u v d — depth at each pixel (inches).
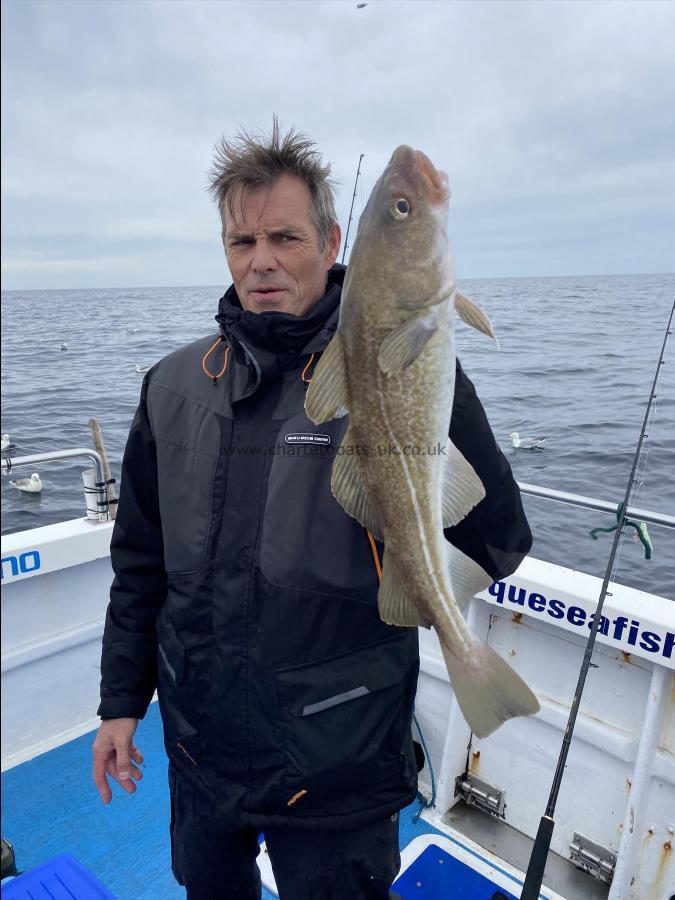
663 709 87.9
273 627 58.3
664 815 88.7
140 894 99.3
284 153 59.4
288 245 60.2
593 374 512.7
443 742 111.6
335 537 57.9
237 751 61.4
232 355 65.7
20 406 581.3
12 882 78.1
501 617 104.3
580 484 287.3
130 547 74.4
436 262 52.3
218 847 69.1
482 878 97.2
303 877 62.4
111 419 533.3
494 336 52.1
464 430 56.5
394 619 55.1
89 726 133.4
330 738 58.0
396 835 65.4
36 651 124.1
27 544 119.3
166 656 66.6
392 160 53.8
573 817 98.8
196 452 63.6
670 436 241.9
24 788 118.3
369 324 52.6
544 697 101.0
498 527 59.2
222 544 60.8
